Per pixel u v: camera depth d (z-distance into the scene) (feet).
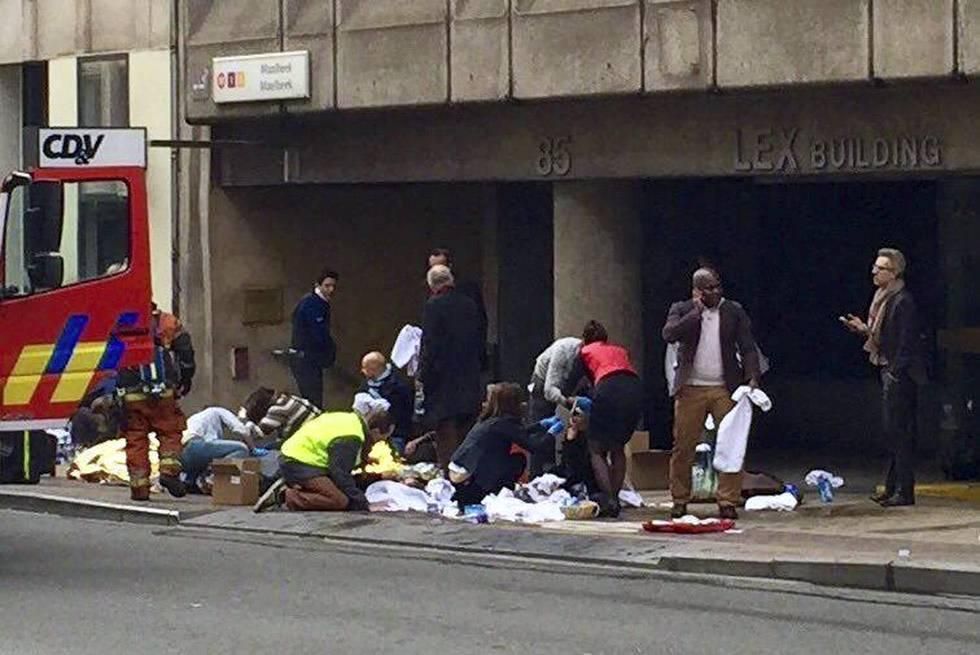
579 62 73.56
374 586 51.55
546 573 53.78
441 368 68.18
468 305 68.85
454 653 41.68
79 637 43.83
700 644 42.73
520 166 78.07
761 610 47.32
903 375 63.41
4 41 99.45
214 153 88.69
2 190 54.34
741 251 88.99
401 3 78.74
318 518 63.57
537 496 63.82
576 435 64.59
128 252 57.26
